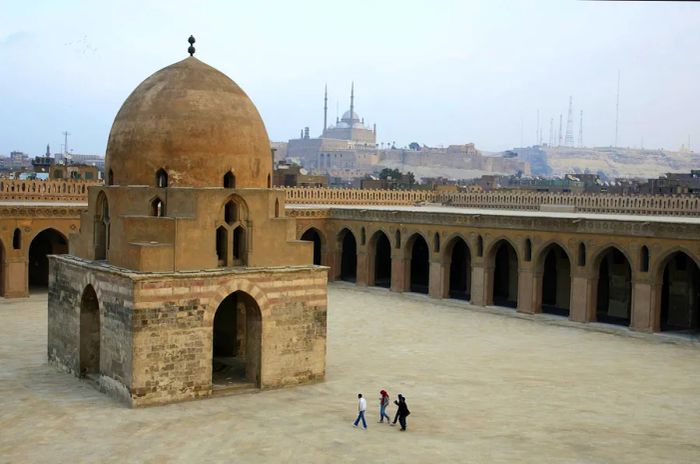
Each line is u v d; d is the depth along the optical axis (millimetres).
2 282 41219
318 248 56156
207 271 22266
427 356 29562
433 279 44531
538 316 39062
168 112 23078
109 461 17219
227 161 23297
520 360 29172
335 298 44406
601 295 42312
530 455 17766
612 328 35781
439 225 43969
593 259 36844
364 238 48969
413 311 40469
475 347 31562
